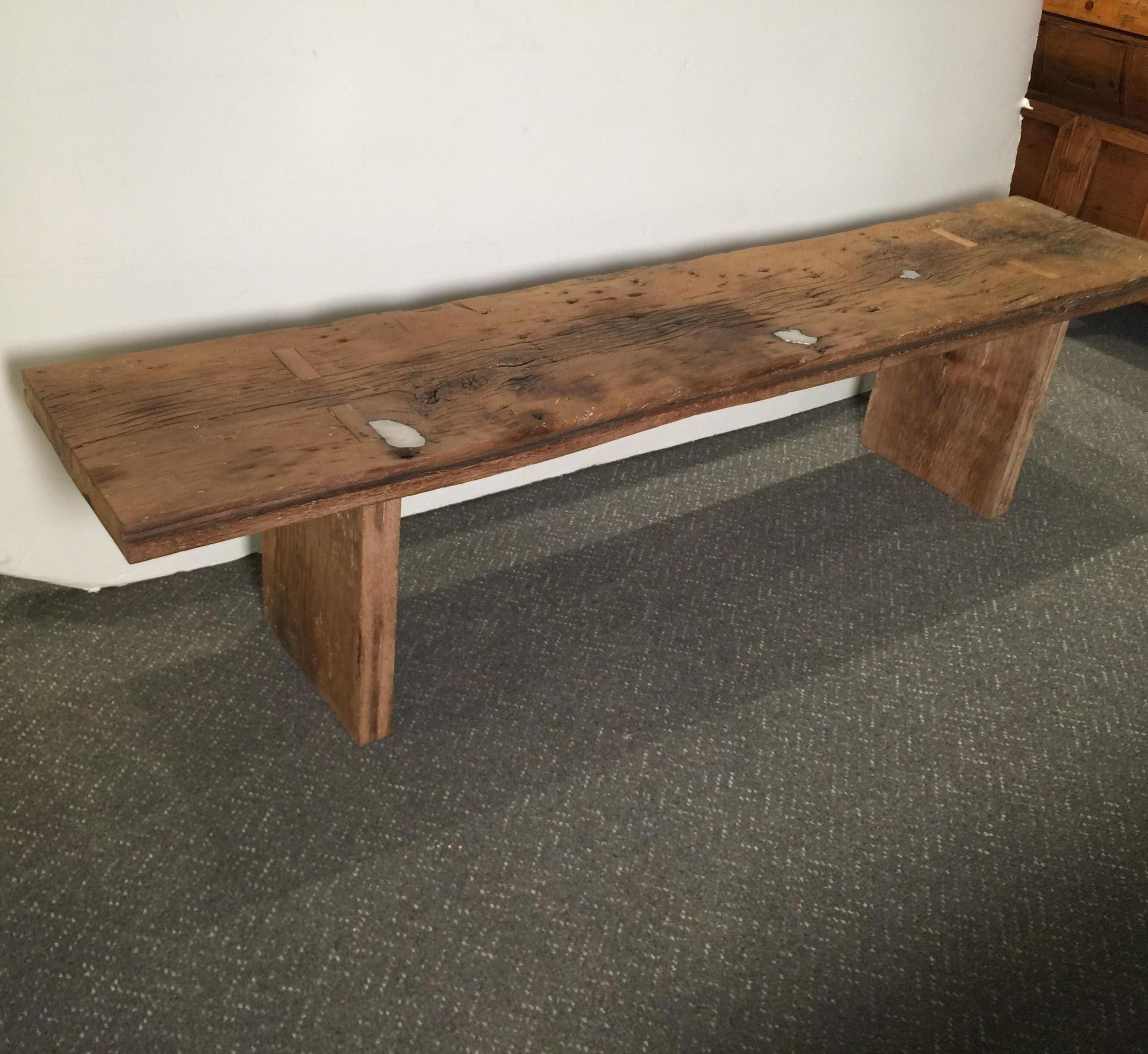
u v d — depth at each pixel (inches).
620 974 55.1
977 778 68.2
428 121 73.0
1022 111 127.8
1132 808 67.1
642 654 75.3
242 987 52.9
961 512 93.7
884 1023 54.0
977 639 79.5
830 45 89.4
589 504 90.6
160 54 62.0
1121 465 102.2
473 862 60.0
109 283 67.1
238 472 52.0
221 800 62.2
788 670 75.2
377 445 54.9
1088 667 77.9
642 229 87.8
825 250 83.6
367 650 62.2
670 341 67.5
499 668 73.0
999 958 57.6
